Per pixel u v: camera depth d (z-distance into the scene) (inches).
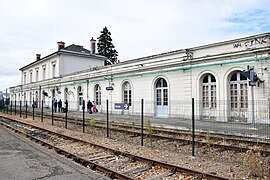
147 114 956.0
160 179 242.7
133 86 1025.5
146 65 968.3
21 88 2336.4
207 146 393.7
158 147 413.4
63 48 1770.4
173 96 863.1
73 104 1368.1
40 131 609.6
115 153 350.0
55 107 1328.7
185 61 820.0
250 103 665.0
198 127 587.2
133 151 377.7
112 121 762.2
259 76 651.5
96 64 1854.1
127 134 540.4
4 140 464.1
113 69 1133.7
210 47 764.6
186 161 315.9
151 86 945.5
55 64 1732.3
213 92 767.1
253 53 663.1
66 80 1503.4
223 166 290.2
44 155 339.9
